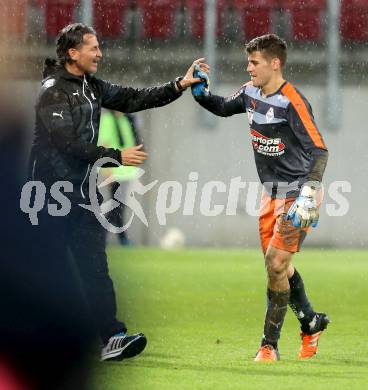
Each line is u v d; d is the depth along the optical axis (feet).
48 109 64.69
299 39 204.85
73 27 65.82
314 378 60.54
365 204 193.26
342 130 193.26
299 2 205.46
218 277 128.57
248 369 63.72
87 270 65.77
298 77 194.49
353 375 61.87
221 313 95.96
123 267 139.33
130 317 92.38
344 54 195.11
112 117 161.68
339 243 192.13
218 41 202.69
